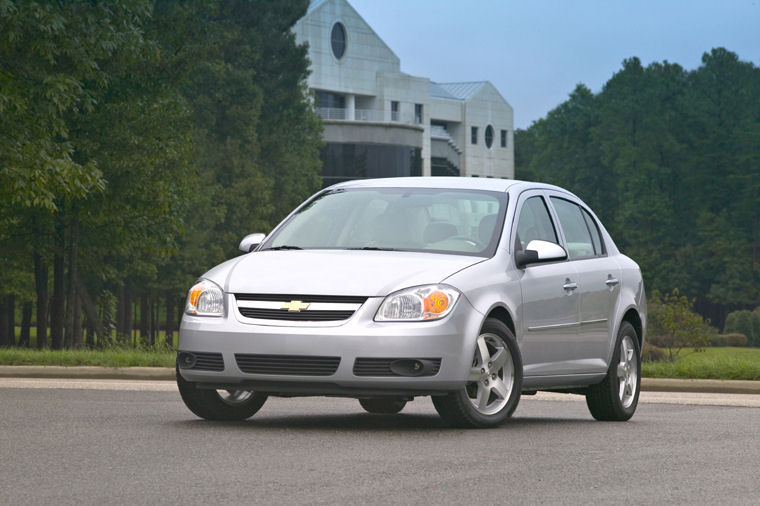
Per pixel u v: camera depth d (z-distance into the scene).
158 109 40.38
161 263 66.00
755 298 157.12
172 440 10.20
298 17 82.75
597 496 7.57
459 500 7.33
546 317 12.14
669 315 51.97
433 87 154.62
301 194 85.69
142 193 39.66
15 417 12.24
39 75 30.98
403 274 10.94
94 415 12.52
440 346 10.62
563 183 182.88
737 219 163.12
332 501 7.23
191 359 11.14
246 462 8.87
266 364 10.73
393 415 13.51
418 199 12.46
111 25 34.56
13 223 42.44
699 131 168.88
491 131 159.88
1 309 72.88
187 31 42.97
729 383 19.59
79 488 7.66
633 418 13.86
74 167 31.41
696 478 8.45
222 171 72.38
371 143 119.56
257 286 10.99
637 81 180.12
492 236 11.95
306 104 83.81
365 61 133.62
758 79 173.88
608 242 14.29
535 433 11.13
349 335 10.53
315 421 12.27
